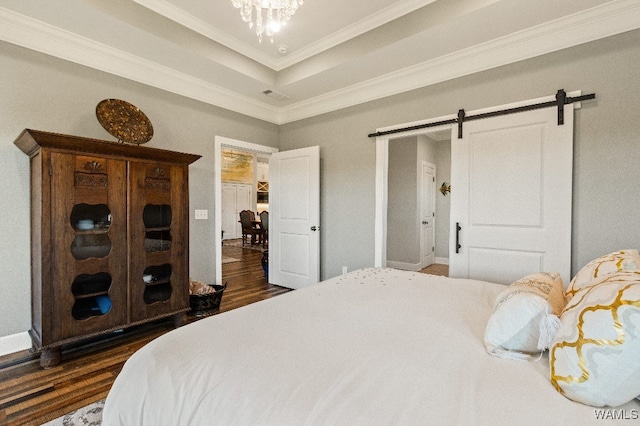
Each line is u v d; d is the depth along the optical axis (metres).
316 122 4.09
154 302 2.69
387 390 0.77
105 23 2.38
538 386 0.79
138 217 2.57
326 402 0.74
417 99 3.18
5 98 2.31
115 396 1.02
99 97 2.76
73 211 2.29
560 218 2.38
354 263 3.76
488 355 0.96
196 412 0.82
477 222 2.78
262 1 2.03
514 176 2.59
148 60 2.97
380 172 3.51
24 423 1.58
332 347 1.00
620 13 2.15
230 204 9.95
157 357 1.03
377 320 1.24
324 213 4.05
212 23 2.79
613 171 2.21
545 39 2.42
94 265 2.33
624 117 2.17
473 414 0.68
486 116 2.72
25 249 2.40
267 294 4.00
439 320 1.24
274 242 4.46
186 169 2.90
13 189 2.34
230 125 3.87
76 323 2.24
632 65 2.13
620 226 2.19
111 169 2.41
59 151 2.16
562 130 2.37
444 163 6.28
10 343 2.33
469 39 2.59
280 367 0.89
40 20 2.34
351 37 2.92
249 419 0.74
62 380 1.97
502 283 2.64
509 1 2.12
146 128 2.81
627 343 0.69
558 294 1.15
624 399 0.70
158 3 2.51
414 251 5.52
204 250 3.63
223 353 0.98
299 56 3.31
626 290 0.74
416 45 2.69
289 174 4.26
